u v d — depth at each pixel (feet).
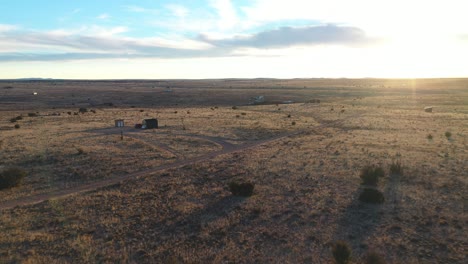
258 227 70.44
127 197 89.30
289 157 133.08
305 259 57.62
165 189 95.66
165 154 141.08
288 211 78.18
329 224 70.90
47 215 77.61
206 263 56.95
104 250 61.46
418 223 70.33
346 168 113.60
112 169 117.39
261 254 59.62
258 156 136.77
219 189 94.73
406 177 101.55
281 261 57.26
